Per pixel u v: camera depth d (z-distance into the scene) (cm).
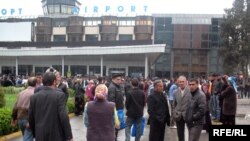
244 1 6194
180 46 7644
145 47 4862
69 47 5344
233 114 1387
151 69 7081
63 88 1431
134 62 5575
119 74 1174
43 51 5238
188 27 7650
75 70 5681
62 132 682
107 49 5003
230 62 6178
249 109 2681
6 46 5950
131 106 1133
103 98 776
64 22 7706
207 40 7644
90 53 5078
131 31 7588
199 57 7656
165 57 7644
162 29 7662
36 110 682
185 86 1086
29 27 6512
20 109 909
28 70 5747
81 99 2114
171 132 1469
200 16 7675
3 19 7669
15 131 1369
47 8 8300
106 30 7581
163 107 1032
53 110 675
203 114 978
